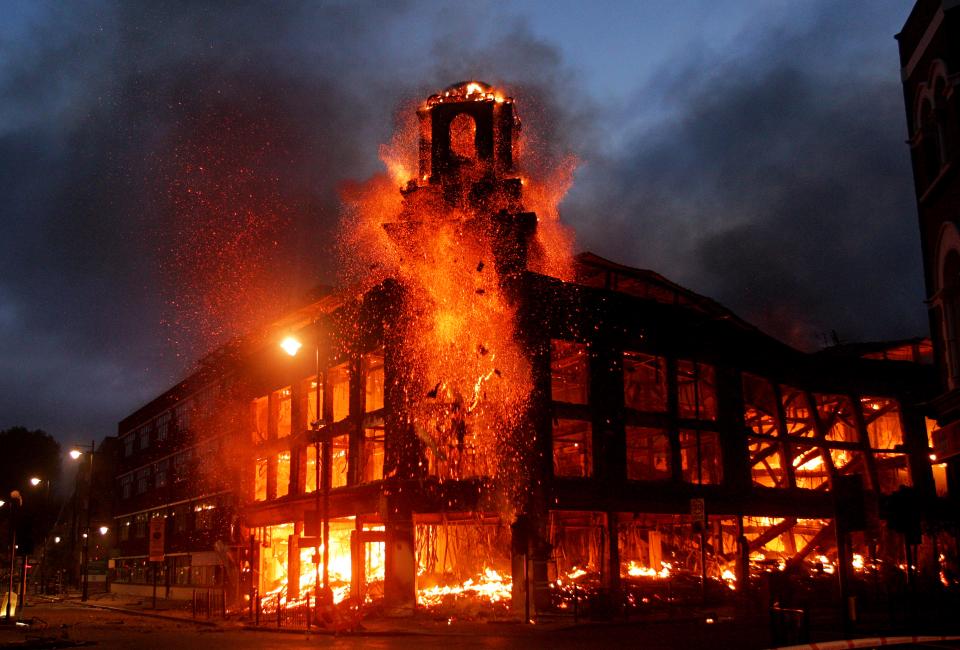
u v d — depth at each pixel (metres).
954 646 16.91
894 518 22.47
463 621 30.42
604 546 36.31
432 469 35.72
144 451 70.62
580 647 20.95
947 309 20.73
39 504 99.06
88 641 24.67
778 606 16.72
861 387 46.94
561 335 37.25
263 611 37.50
